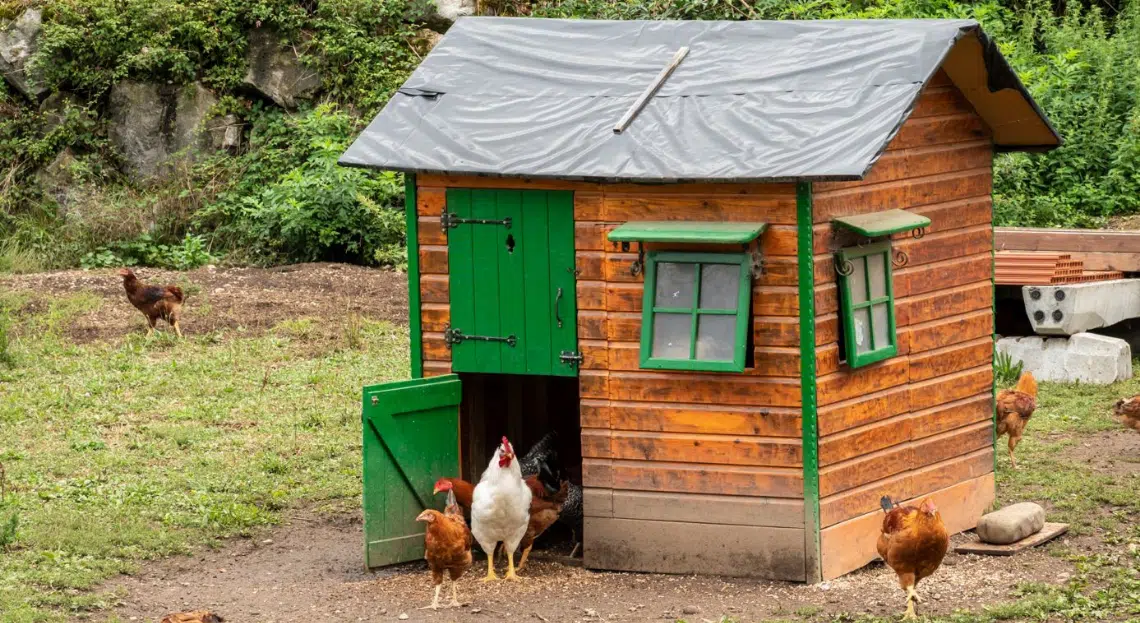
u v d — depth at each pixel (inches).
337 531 353.1
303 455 390.3
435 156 328.8
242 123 677.9
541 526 329.7
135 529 343.9
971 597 312.2
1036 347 441.7
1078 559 325.7
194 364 454.9
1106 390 427.2
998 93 335.6
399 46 690.8
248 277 577.6
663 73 334.0
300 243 621.6
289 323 494.3
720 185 315.0
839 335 318.7
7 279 560.4
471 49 352.5
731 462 319.6
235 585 325.7
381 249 613.6
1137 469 372.2
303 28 686.5
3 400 417.4
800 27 338.0
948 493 340.2
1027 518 334.6
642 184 319.0
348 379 444.8
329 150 622.5
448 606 314.7
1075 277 445.7
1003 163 615.2
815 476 315.0
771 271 313.9
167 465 381.4
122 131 668.1
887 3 652.7
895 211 325.1
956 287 339.9
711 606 311.1
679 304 315.6
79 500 357.4
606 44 346.9
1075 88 657.6
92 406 417.7
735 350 310.7
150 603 315.9
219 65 679.1
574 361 326.6
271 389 436.1
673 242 314.7
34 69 660.1
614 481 327.0
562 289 326.3
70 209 638.5
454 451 337.4
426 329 336.8
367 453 328.8
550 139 326.3
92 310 507.8
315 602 317.7
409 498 334.0
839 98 317.4
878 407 325.7
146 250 621.3
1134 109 622.2
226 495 365.4
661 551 325.7
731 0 645.9
